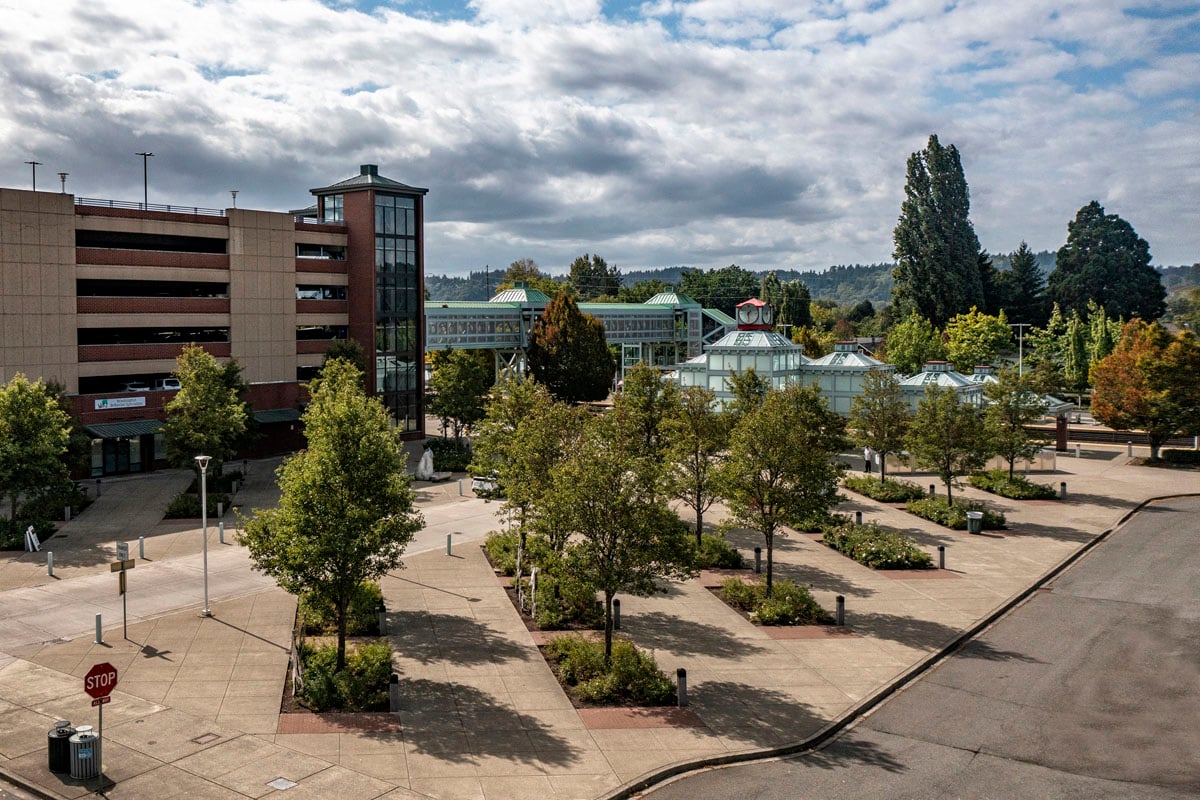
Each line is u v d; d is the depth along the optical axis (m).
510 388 44.44
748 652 30.50
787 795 21.22
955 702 26.89
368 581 34.44
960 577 39.91
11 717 24.53
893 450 57.53
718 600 36.22
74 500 50.94
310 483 26.59
